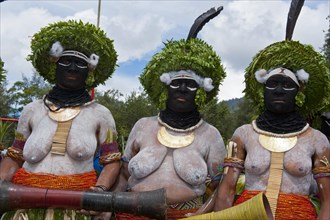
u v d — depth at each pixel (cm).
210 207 393
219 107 2997
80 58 417
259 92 419
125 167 431
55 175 393
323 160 383
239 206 340
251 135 400
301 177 381
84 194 357
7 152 423
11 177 414
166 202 376
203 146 417
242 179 435
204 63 422
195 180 401
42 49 427
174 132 420
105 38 441
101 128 418
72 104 414
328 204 372
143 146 420
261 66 413
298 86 405
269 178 382
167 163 411
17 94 3506
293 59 404
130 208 355
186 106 418
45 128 405
